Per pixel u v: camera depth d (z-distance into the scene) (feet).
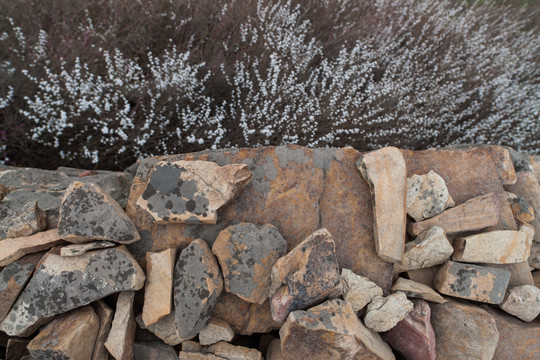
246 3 11.72
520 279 6.90
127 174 8.13
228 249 6.18
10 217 6.15
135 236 6.22
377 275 6.54
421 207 6.84
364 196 6.78
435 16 13.67
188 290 5.93
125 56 10.48
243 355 6.02
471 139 11.94
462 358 6.14
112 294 6.34
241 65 10.28
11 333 5.63
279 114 10.32
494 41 14.30
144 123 9.50
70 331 5.49
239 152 6.86
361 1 13.17
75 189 6.08
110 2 10.66
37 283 5.75
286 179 6.76
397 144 11.23
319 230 6.00
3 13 10.48
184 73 9.35
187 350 6.11
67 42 9.75
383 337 6.43
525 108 12.37
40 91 9.48
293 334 5.45
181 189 6.28
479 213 6.84
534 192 7.49
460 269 6.45
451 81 12.10
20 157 9.73
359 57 11.55
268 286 6.17
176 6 11.10
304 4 12.76
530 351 6.52
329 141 10.30
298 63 10.90
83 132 9.43
